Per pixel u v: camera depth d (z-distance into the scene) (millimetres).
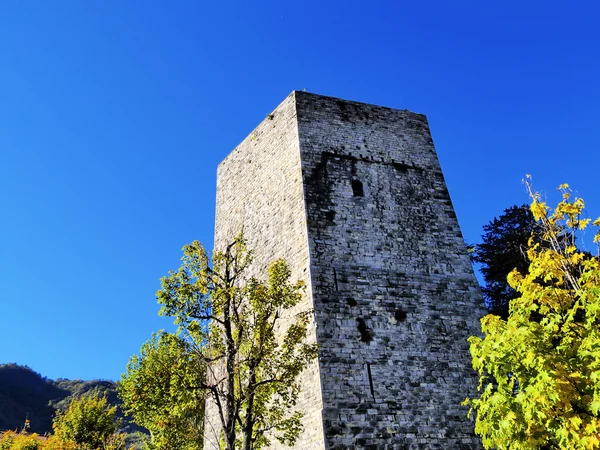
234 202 24188
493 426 9273
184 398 13344
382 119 22703
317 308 16641
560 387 8234
